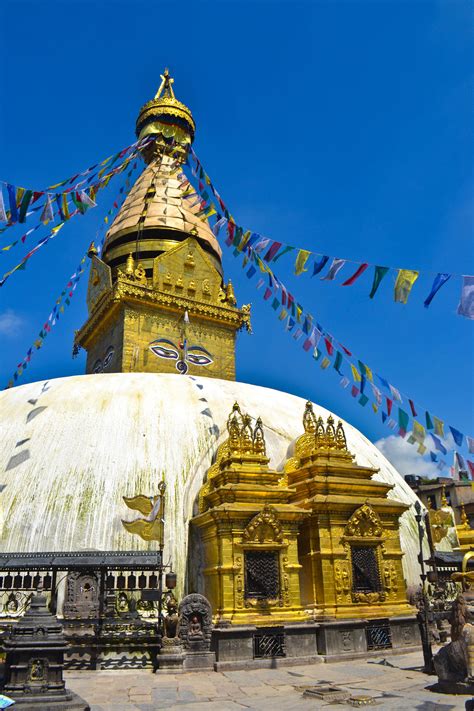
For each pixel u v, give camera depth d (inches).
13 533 676.7
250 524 645.9
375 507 717.9
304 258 636.7
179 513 720.3
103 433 790.5
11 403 899.4
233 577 626.2
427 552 901.2
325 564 666.8
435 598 778.8
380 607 677.9
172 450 789.9
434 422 590.2
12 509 700.7
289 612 633.6
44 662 380.5
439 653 442.3
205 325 1467.8
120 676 536.7
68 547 666.8
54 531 677.9
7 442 796.0
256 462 715.4
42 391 913.5
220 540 637.9
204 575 667.4
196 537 705.6
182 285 1464.1
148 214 1540.4
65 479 727.1
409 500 947.3
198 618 592.4
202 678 525.7
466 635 420.8
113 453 762.2
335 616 641.6
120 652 579.5
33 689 370.0
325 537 682.2
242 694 448.5
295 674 538.0
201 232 1600.6
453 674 425.7
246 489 674.2
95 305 1485.0
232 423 733.3
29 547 665.6
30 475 737.6
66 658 572.4
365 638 642.2
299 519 677.3
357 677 511.5
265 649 598.2
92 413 828.6
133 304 1382.9
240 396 978.7
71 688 478.0
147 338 1370.6
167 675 540.7
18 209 573.9
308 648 617.3
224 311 1483.8
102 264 1478.8
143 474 744.3
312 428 787.4
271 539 655.1
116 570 611.5
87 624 615.2
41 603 410.6
